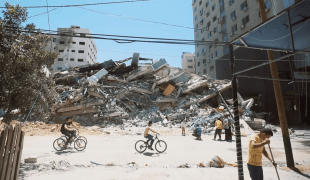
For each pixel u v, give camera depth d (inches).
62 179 189.3
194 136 551.8
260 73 1007.0
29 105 242.1
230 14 1380.4
